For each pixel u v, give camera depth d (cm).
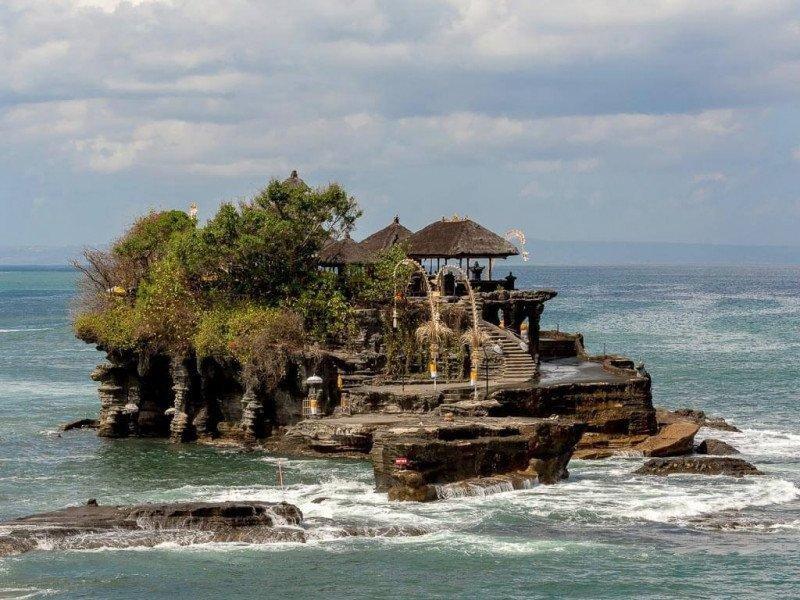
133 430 8769
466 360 8819
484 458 6700
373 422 7675
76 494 6750
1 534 5550
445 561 5441
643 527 5969
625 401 8150
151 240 10012
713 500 6488
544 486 6800
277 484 6962
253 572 5266
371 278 9525
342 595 5047
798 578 5259
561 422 7038
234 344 8300
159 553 5475
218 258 9094
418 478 6384
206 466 7562
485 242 9969
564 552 5578
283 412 8350
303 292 9031
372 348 8994
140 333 8650
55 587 5056
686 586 5169
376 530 5778
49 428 9106
